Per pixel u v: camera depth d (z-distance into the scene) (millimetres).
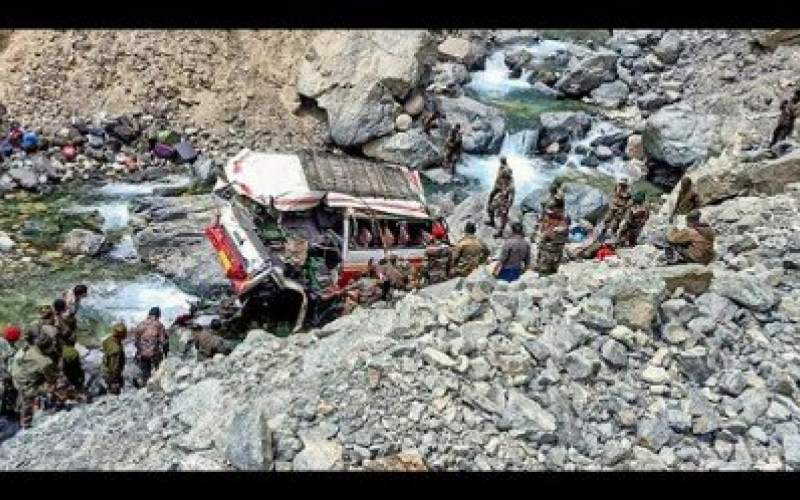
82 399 13211
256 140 25266
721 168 20562
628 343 10414
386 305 14984
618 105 29906
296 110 26438
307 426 9438
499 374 9898
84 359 14852
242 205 17062
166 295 17672
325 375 10344
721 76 29781
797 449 9211
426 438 9195
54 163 22688
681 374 10273
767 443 9375
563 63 31516
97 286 17719
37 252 18812
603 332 10547
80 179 22547
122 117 24219
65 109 24141
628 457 9227
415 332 10688
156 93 25062
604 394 9867
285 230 17016
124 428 10852
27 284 17547
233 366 11633
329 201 16875
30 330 12781
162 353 14031
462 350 10109
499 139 26766
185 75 25531
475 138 26375
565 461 9062
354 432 9297
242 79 26172
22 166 22172
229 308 16312
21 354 12492
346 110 25375
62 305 13242
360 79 25672
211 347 14023
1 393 13117
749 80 29141
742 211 17078
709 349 10469
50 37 24688
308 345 11773
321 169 17594
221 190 17562
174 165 23891
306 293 15891
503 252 14359
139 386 13820
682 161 24688
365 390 9828
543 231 15703
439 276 16547
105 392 13602
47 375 12508
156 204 20375
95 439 10742
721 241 15297
